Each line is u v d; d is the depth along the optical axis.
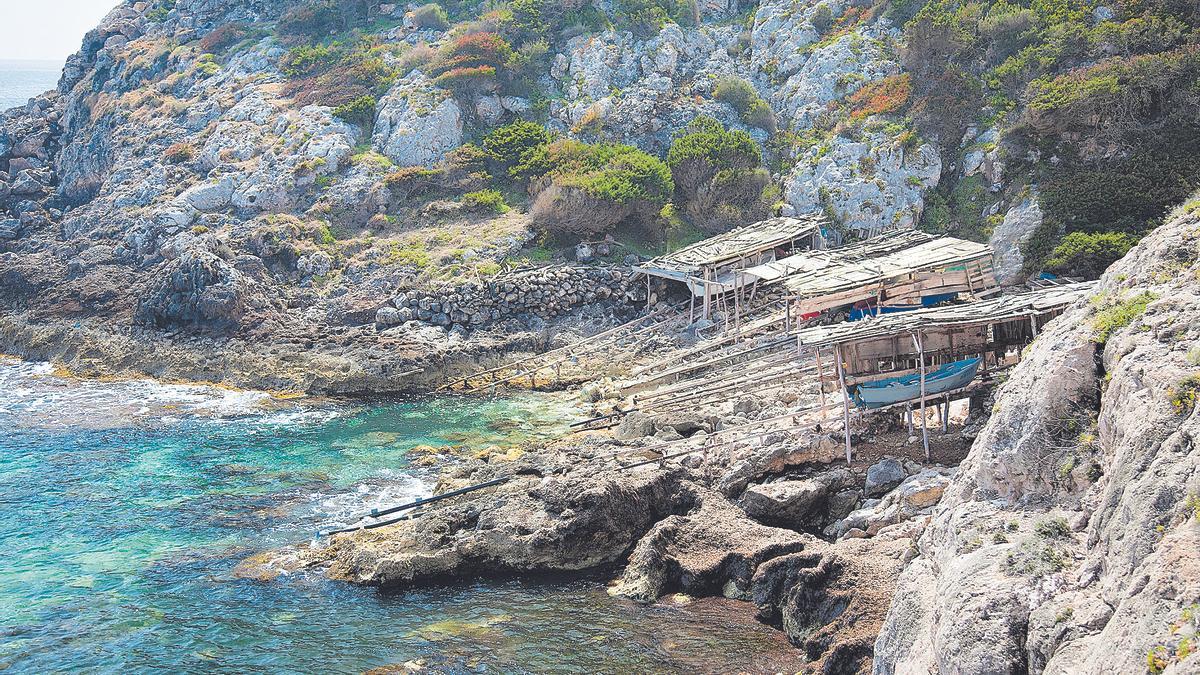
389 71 91.12
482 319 63.97
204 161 84.50
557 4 94.44
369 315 65.44
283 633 31.92
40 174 95.31
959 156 72.06
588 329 64.06
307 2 106.88
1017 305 39.53
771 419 43.19
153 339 64.88
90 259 76.25
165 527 40.06
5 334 70.94
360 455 47.75
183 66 102.56
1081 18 73.94
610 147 78.88
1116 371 23.45
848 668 26.84
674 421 45.91
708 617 31.98
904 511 34.75
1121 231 58.41
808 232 64.38
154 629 32.28
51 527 40.25
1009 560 22.34
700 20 96.12
